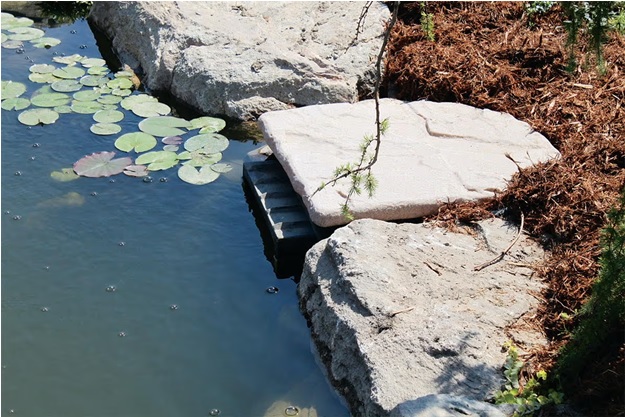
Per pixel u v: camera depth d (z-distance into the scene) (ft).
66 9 20.35
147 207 13.11
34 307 11.09
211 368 10.28
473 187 12.34
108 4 18.75
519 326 9.94
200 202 13.30
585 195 11.78
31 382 9.95
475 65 15.57
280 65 16.11
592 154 12.91
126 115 15.66
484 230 11.65
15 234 12.38
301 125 13.71
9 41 18.45
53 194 13.30
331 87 15.85
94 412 9.58
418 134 13.75
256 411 9.70
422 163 12.89
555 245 11.35
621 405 8.64
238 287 11.67
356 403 9.50
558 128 13.87
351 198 11.94
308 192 12.06
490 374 9.12
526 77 15.29
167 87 16.71
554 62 15.38
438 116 14.23
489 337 9.67
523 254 11.21
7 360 10.25
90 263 11.91
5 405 9.61
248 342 10.72
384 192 12.12
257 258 12.23
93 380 10.03
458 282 10.55
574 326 9.87
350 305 10.21
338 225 11.84
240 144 15.16
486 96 14.93
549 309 10.25
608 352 9.24
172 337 10.73
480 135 13.69
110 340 10.62
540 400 8.75
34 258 11.95
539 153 13.17
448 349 9.41
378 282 10.34
